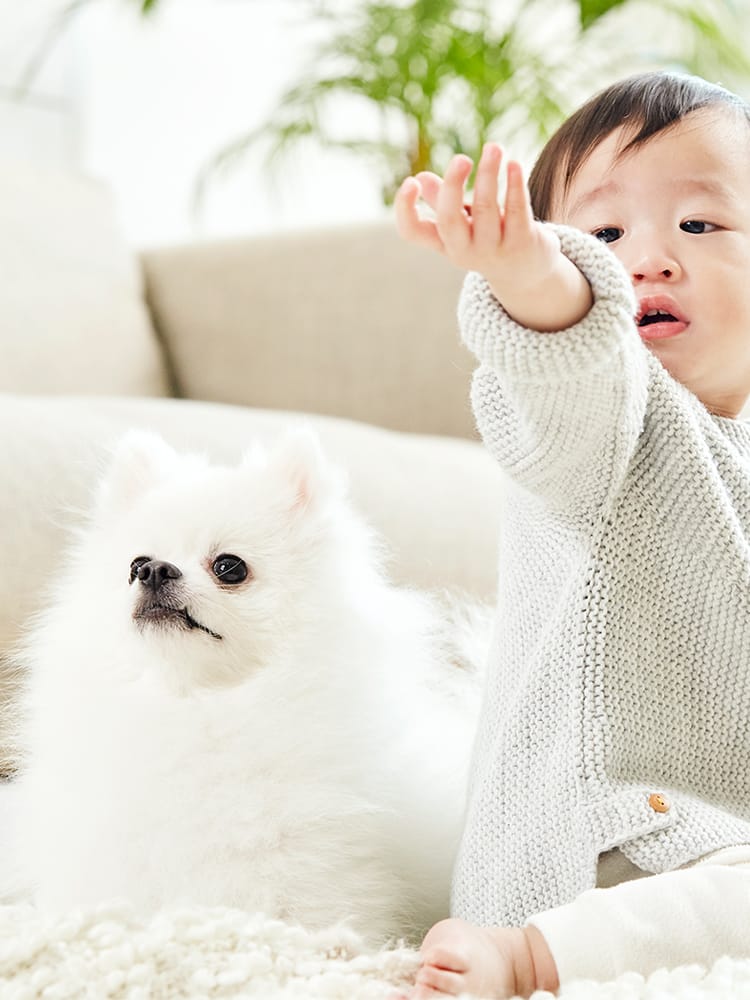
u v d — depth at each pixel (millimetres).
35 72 3154
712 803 952
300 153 3729
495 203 753
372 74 3125
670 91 1090
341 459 1777
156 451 1180
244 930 795
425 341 2445
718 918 805
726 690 958
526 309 813
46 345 2305
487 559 1804
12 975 748
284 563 1051
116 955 744
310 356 2521
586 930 804
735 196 1057
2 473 1407
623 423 885
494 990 783
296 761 944
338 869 931
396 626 1090
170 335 2637
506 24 3455
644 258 1039
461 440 2389
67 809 974
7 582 1354
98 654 1028
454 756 1125
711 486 941
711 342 1040
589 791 900
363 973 796
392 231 2496
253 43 3834
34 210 2463
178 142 3625
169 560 1037
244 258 2592
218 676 992
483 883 948
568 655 937
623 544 939
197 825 918
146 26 3482
